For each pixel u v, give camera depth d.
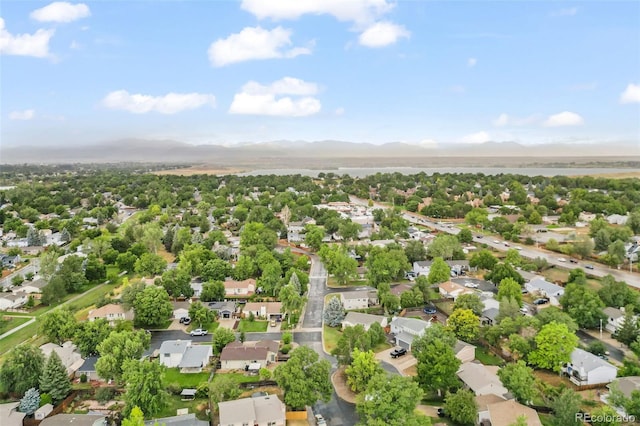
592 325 89.88
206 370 76.31
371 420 54.38
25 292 116.12
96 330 80.00
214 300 109.31
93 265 127.88
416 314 100.00
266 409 60.56
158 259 132.38
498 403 59.41
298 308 98.00
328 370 65.00
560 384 68.06
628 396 61.00
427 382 66.19
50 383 65.75
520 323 80.06
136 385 60.25
